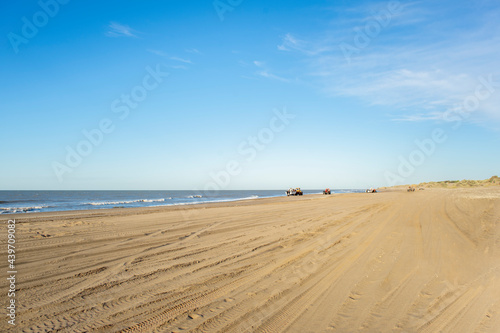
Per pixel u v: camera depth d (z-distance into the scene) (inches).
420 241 344.5
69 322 145.8
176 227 457.7
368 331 139.3
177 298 178.1
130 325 143.2
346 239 358.6
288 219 554.6
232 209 798.5
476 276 220.4
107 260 264.4
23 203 1599.4
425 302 173.5
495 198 901.2
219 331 138.4
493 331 138.7
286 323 146.9
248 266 247.6
